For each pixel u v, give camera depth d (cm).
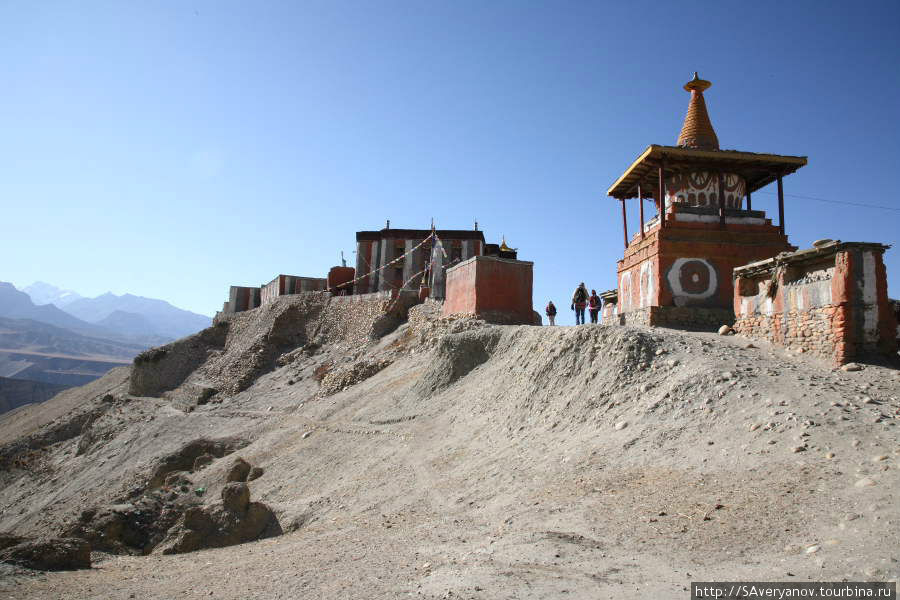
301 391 3834
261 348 5003
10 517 3609
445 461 1606
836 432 1009
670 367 1495
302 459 2212
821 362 1499
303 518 1480
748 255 2439
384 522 1201
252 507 1486
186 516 1470
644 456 1142
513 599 624
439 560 816
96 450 4441
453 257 5231
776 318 1730
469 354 2397
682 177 2589
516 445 1508
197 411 4344
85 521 1642
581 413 1501
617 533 830
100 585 928
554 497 1065
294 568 888
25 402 14350
